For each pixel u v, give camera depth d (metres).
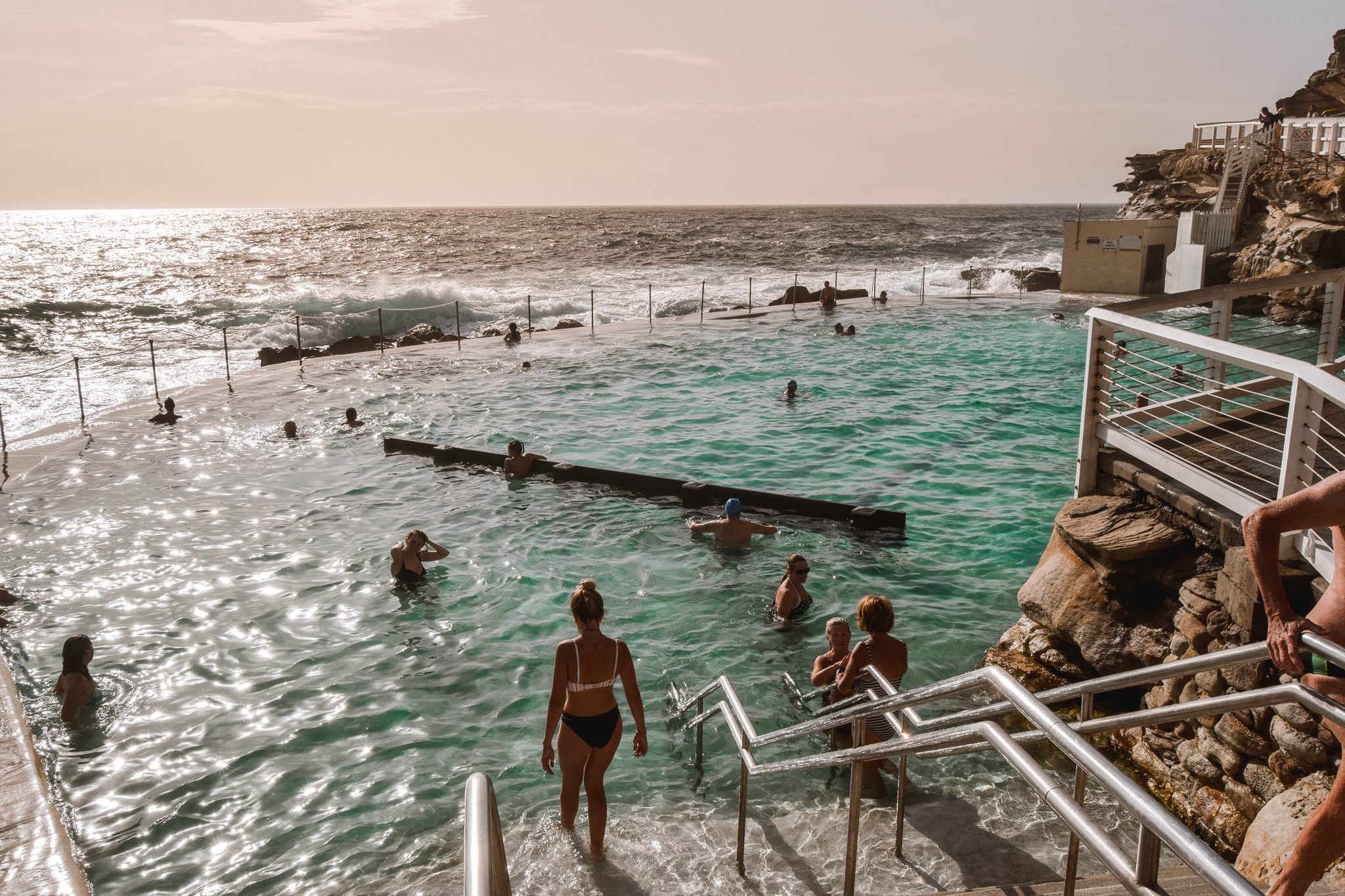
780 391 20.39
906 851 5.09
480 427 17.62
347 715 7.46
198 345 32.25
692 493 12.79
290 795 6.40
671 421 17.84
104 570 10.69
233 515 12.69
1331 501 2.24
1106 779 1.85
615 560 10.79
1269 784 5.02
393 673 8.16
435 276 61.28
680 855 5.27
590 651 5.42
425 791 6.41
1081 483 7.64
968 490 13.20
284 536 11.82
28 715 7.53
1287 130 37.09
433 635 8.90
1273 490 5.91
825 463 14.75
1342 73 44.41
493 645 8.67
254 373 23.28
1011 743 2.39
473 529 11.98
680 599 9.61
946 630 8.74
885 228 133.00
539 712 7.48
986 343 26.16
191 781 6.57
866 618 6.57
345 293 47.12
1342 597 2.48
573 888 4.98
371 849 5.78
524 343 27.73
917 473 14.11
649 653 8.43
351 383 21.91
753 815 5.73
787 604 9.05
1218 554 6.13
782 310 34.47
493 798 2.09
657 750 6.83
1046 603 7.42
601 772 5.44
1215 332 7.42
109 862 5.72
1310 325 27.92
